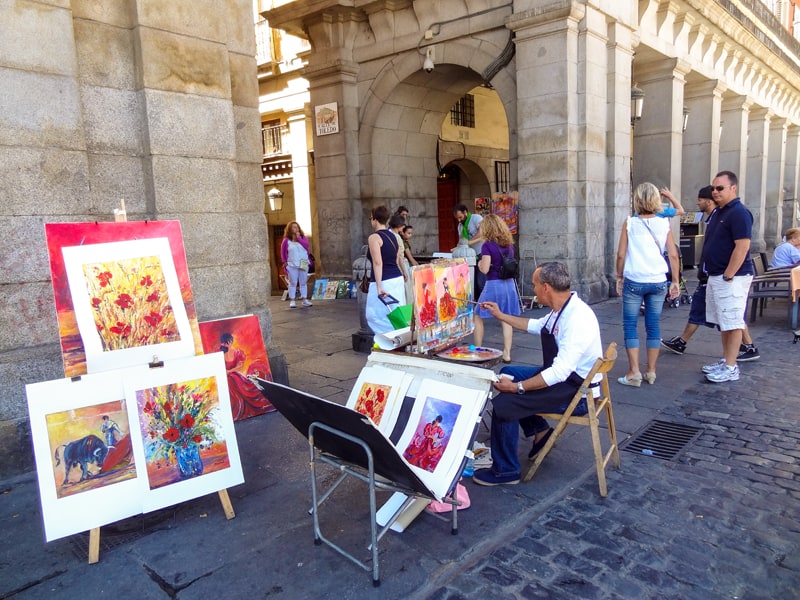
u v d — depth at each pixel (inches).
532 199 372.8
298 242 436.5
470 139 625.3
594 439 131.1
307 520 125.6
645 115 501.0
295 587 102.5
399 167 485.4
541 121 361.1
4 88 143.1
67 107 154.3
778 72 725.9
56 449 110.5
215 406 128.6
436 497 103.2
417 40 421.4
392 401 129.3
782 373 218.4
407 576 104.9
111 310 122.4
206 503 134.2
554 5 341.1
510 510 127.2
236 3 203.3
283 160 616.1
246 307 208.1
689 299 379.2
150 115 173.6
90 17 163.9
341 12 446.6
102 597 101.4
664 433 167.0
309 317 393.4
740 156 668.1
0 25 141.7
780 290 301.0
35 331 152.0
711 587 100.2
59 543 119.7
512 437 136.8
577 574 105.0
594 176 375.6
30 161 148.3
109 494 113.7
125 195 174.1
